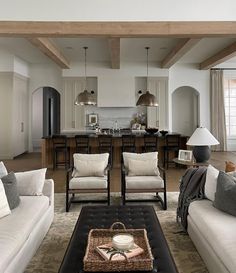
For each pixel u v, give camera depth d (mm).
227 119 10602
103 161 4422
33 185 3256
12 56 8789
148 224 2434
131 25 5227
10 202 2740
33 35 5328
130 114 10414
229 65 10250
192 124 11438
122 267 1682
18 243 2160
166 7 5234
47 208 3232
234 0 5234
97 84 10008
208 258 2359
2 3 5164
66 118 10156
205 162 4020
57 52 7891
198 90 10289
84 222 2480
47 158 7523
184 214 3170
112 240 1960
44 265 2545
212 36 5402
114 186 5449
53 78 10328
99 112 10398
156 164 4414
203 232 2475
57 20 5195
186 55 8898
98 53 8594
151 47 7855
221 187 2697
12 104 8906
